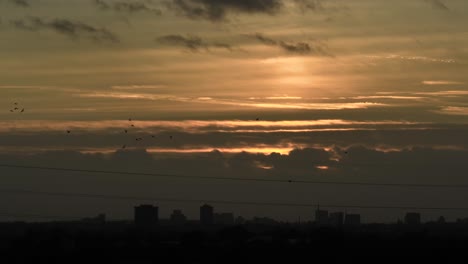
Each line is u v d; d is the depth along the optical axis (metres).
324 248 136.25
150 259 122.50
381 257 129.12
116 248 132.00
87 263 116.62
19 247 130.62
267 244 139.12
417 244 142.00
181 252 129.38
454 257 128.50
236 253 129.88
